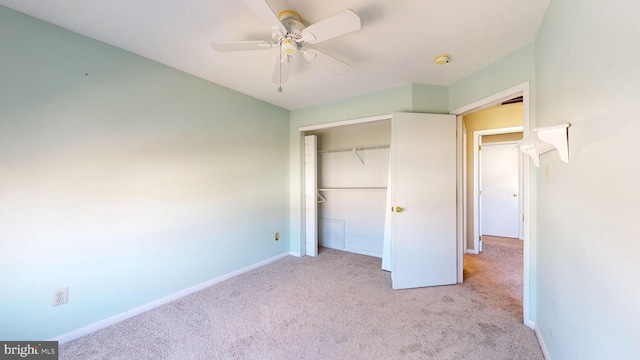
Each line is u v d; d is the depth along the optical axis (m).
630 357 0.81
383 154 4.05
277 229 3.81
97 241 2.07
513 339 1.93
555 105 1.52
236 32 1.94
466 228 4.16
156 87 2.41
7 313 1.69
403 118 2.85
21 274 1.74
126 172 2.23
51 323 1.85
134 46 2.14
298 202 3.96
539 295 1.92
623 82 0.85
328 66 2.03
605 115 0.97
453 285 2.92
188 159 2.68
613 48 0.91
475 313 2.31
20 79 1.72
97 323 2.07
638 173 0.77
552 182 1.59
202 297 2.63
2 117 1.66
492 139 5.34
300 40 1.69
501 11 1.68
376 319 2.22
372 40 2.04
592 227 1.07
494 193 5.33
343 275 3.22
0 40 1.65
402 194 2.85
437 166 2.91
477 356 1.75
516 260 3.79
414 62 2.42
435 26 1.85
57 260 1.88
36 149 1.78
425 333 2.02
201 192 2.81
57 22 1.82
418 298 2.60
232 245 3.14
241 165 3.25
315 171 4.02
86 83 1.99
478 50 2.19
